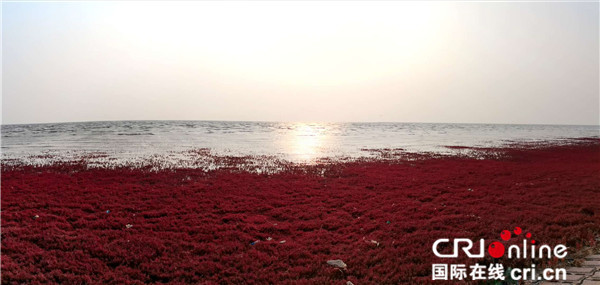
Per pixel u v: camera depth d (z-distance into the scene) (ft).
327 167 86.79
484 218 43.50
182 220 42.98
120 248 33.53
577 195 55.47
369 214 46.37
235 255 32.24
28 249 32.76
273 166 87.71
